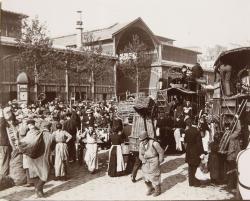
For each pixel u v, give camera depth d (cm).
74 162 1456
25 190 1052
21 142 950
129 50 5134
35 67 3086
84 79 4147
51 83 3744
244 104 1157
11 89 3309
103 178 1184
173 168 1321
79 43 4550
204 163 1264
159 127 1625
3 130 1150
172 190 1018
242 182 819
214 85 1390
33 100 3197
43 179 962
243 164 827
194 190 1016
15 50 3347
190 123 1070
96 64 4062
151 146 957
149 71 5747
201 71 2208
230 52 1309
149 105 1249
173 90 2094
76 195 983
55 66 3497
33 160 966
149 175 955
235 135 1041
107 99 4581
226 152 1036
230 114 1297
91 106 2770
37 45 3053
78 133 1523
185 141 1062
